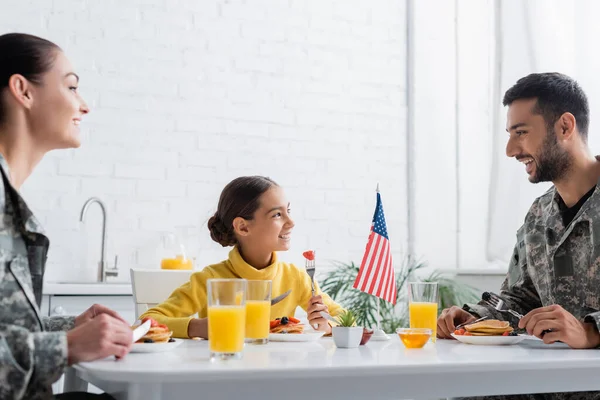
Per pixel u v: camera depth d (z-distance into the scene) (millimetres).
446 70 3959
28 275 1215
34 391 1066
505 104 1961
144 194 3328
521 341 1605
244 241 2010
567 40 3270
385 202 3775
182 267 3045
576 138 1864
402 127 3850
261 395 1052
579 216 1789
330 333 1735
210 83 3486
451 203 3898
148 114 3365
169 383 1006
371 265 1871
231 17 3547
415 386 1137
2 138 1357
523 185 3467
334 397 1090
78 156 3232
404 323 3480
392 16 3881
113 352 1112
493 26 3891
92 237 3227
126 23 3357
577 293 1799
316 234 3621
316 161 3656
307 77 3674
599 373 1278
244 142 3523
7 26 3154
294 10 3674
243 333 1209
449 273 3697
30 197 3146
